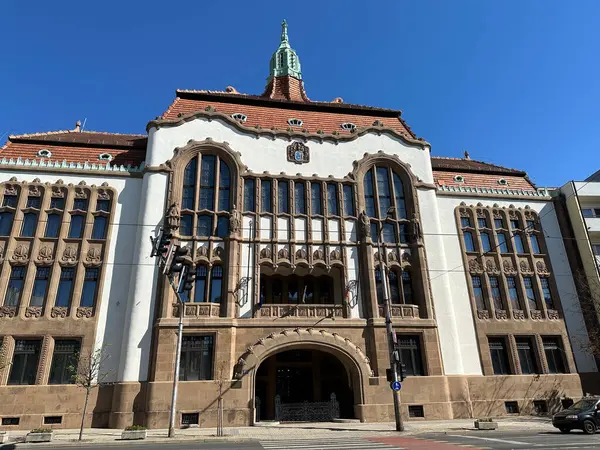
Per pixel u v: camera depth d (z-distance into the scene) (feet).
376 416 82.02
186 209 92.17
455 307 98.02
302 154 101.86
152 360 79.87
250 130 101.19
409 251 98.53
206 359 81.92
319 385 94.48
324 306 89.51
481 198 110.73
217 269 89.66
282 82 141.18
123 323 84.43
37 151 98.78
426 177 106.01
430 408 84.84
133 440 59.52
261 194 96.89
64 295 85.40
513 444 47.39
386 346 87.30
